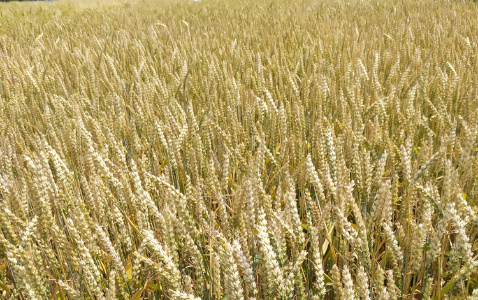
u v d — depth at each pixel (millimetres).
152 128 2711
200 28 9375
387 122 2555
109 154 2641
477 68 4062
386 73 4277
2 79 4254
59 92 4098
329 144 1857
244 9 13836
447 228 1655
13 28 11531
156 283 1726
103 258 1682
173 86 3963
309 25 8172
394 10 10172
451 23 7543
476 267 1217
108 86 3961
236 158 2350
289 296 1094
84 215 1480
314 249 1222
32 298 1145
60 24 11750
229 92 3361
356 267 1602
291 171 2330
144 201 1491
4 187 1736
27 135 2836
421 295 1730
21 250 1212
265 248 1081
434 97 3391
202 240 1856
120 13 15133
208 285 1649
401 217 1826
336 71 4211
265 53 5379
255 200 1493
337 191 1456
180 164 2201
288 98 3492
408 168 1613
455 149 2316
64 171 1718
